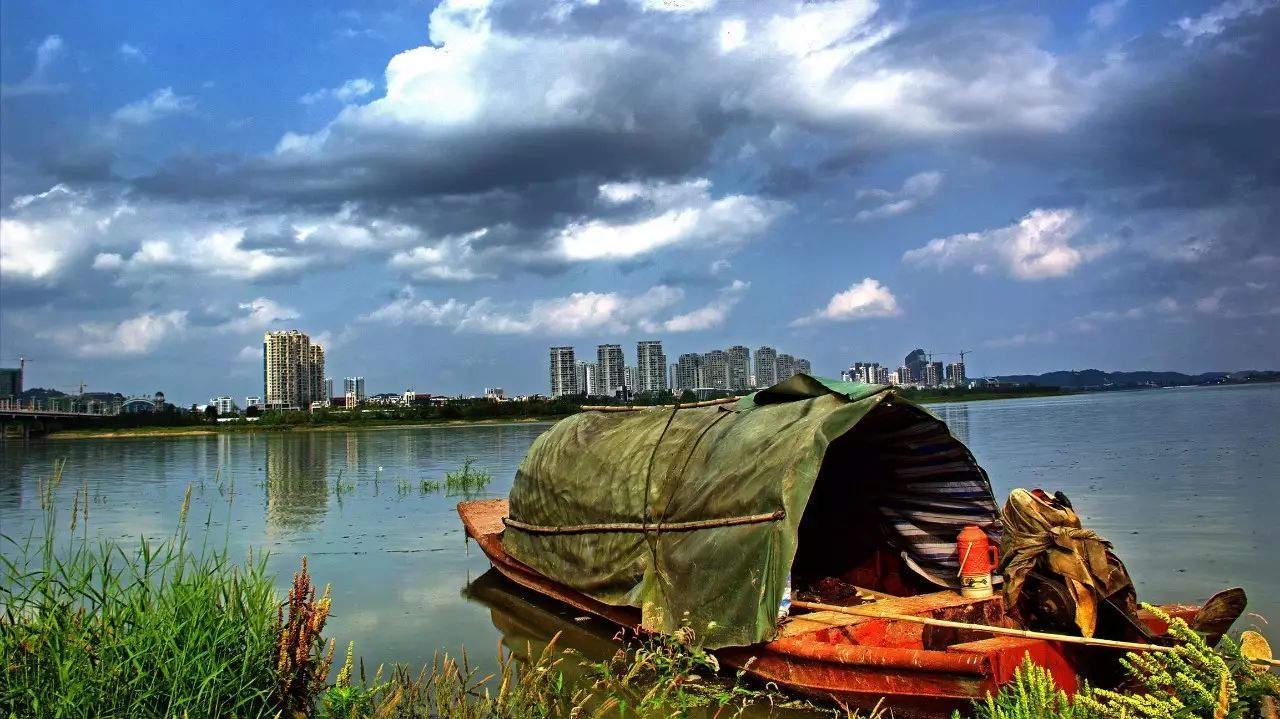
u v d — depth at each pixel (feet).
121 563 36.40
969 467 25.53
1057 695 17.17
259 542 45.44
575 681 23.63
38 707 15.19
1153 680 16.43
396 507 59.47
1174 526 42.24
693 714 21.13
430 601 33.06
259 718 16.74
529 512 33.09
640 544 26.66
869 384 25.12
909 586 27.25
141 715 15.87
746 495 23.20
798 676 20.89
